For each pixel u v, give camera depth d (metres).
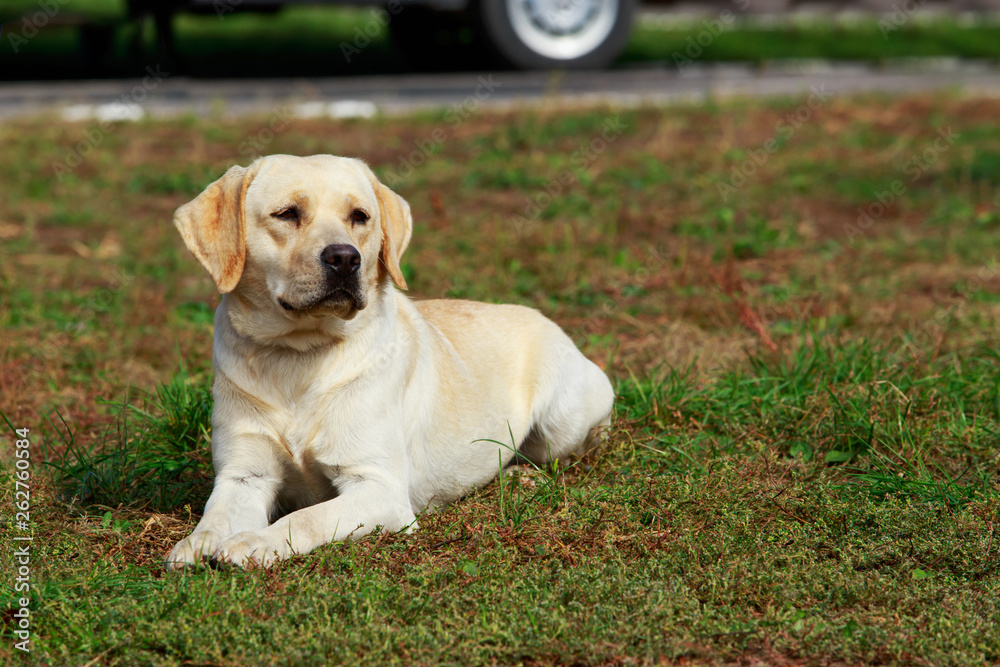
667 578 3.33
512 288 7.35
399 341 3.95
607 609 3.05
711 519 3.74
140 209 9.61
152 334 6.36
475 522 3.75
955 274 7.57
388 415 3.81
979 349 5.68
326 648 2.87
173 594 3.11
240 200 3.72
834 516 3.74
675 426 4.74
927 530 3.59
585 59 15.00
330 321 3.70
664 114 12.88
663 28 20.81
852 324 6.39
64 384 5.59
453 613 3.08
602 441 4.68
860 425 4.50
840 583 3.24
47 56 17.05
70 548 3.54
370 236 3.84
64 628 2.98
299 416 3.76
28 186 10.06
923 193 9.84
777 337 6.14
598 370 4.81
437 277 7.48
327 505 3.55
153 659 2.84
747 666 2.90
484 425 4.34
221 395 3.84
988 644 2.92
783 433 4.63
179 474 4.34
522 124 12.38
